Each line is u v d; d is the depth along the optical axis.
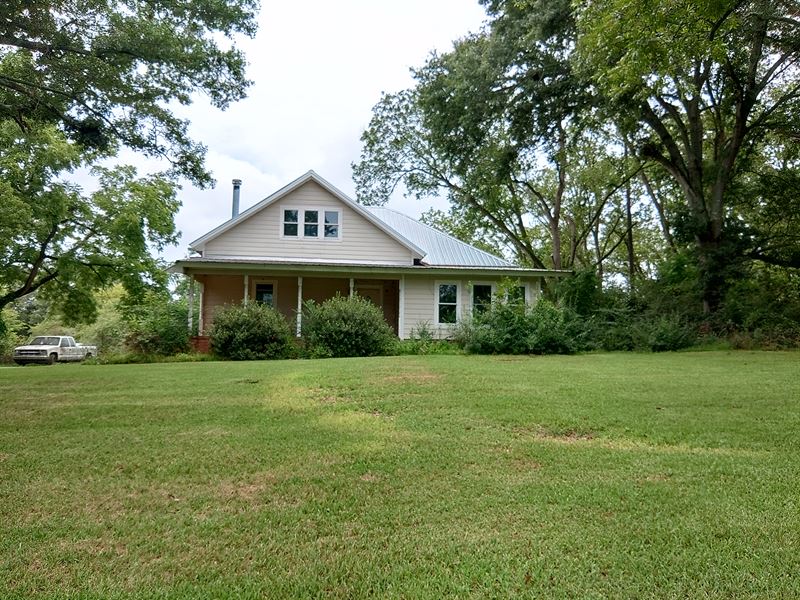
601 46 7.96
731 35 13.06
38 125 9.35
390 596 2.03
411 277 18.36
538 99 18.08
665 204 28.80
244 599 2.02
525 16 16.64
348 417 5.42
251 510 2.93
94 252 21.53
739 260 17.88
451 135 20.52
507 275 18.16
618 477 3.44
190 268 16.59
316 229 18.42
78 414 5.69
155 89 9.03
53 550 2.45
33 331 36.34
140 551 2.44
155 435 4.71
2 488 3.32
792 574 2.15
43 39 7.97
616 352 15.02
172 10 8.76
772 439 4.38
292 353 14.49
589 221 33.16
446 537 2.55
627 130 17.17
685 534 2.55
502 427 4.89
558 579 2.14
